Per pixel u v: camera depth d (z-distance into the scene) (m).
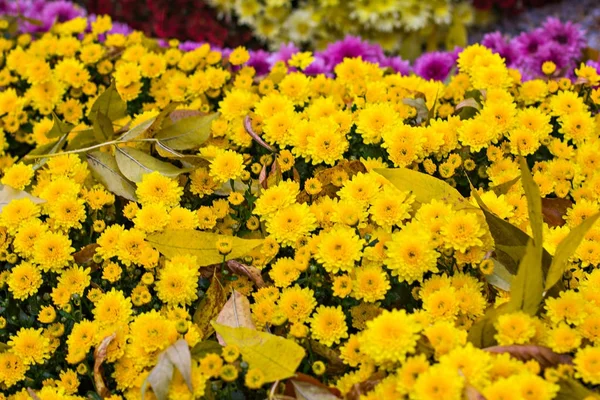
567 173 0.98
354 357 0.84
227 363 0.85
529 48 1.34
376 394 0.80
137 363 0.85
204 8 1.89
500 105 0.99
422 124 1.02
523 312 0.84
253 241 0.91
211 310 0.92
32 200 0.96
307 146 0.97
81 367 0.85
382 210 0.91
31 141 1.17
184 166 1.02
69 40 1.21
